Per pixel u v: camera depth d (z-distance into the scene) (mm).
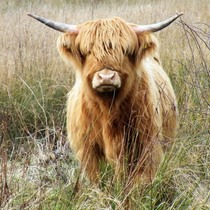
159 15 39156
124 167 15375
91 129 16000
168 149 16703
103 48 14664
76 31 15586
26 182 15250
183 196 14836
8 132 20859
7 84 23562
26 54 26266
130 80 15203
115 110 15516
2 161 15094
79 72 15797
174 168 15305
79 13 41375
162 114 16828
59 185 15391
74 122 16531
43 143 19422
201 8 45406
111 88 14242
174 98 18625
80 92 16094
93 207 14062
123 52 14859
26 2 50875
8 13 41781
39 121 21859
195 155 16016
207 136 16469
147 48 15633
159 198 14805
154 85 16609
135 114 15727
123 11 42875
